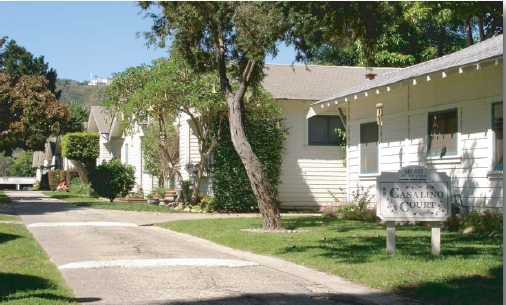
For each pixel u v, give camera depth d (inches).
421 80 535.8
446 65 513.7
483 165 511.8
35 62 1823.3
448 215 364.8
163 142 923.4
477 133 519.8
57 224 595.2
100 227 577.9
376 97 668.1
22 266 341.4
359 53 1083.9
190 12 492.1
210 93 717.9
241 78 555.2
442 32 1263.5
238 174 798.5
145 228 584.7
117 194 990.4
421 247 402.0
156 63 770.8
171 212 779.4
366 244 427.5
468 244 420.8
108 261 371.2
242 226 570.9
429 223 553.6
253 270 347.3
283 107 848.3
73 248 430.3
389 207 367.6
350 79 936.9
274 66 936.3
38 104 915.4
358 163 703.1
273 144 812.0
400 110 625.0
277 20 455.2
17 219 646.5
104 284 303.7
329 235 490.9
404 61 1178.0
